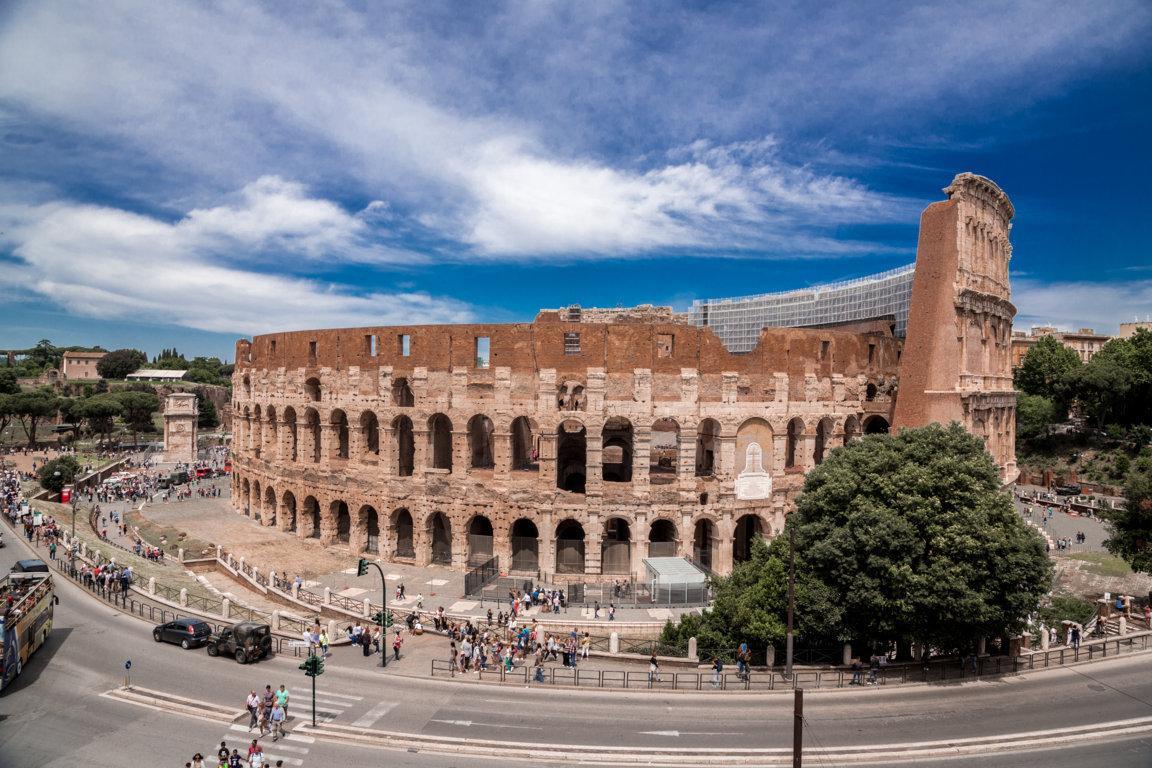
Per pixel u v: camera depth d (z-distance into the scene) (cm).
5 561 7312
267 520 9481
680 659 5228
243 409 10375
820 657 5353
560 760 3834
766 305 14550
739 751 3906
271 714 4072
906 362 7638
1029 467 13738
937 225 7444
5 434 19988
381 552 7881
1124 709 4534
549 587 6969
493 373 7388
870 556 4931
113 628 5725
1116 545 6981
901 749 3947
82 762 3712
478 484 7425
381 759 3822
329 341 8394
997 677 5109
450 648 5584
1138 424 13400
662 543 7256
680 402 7219
